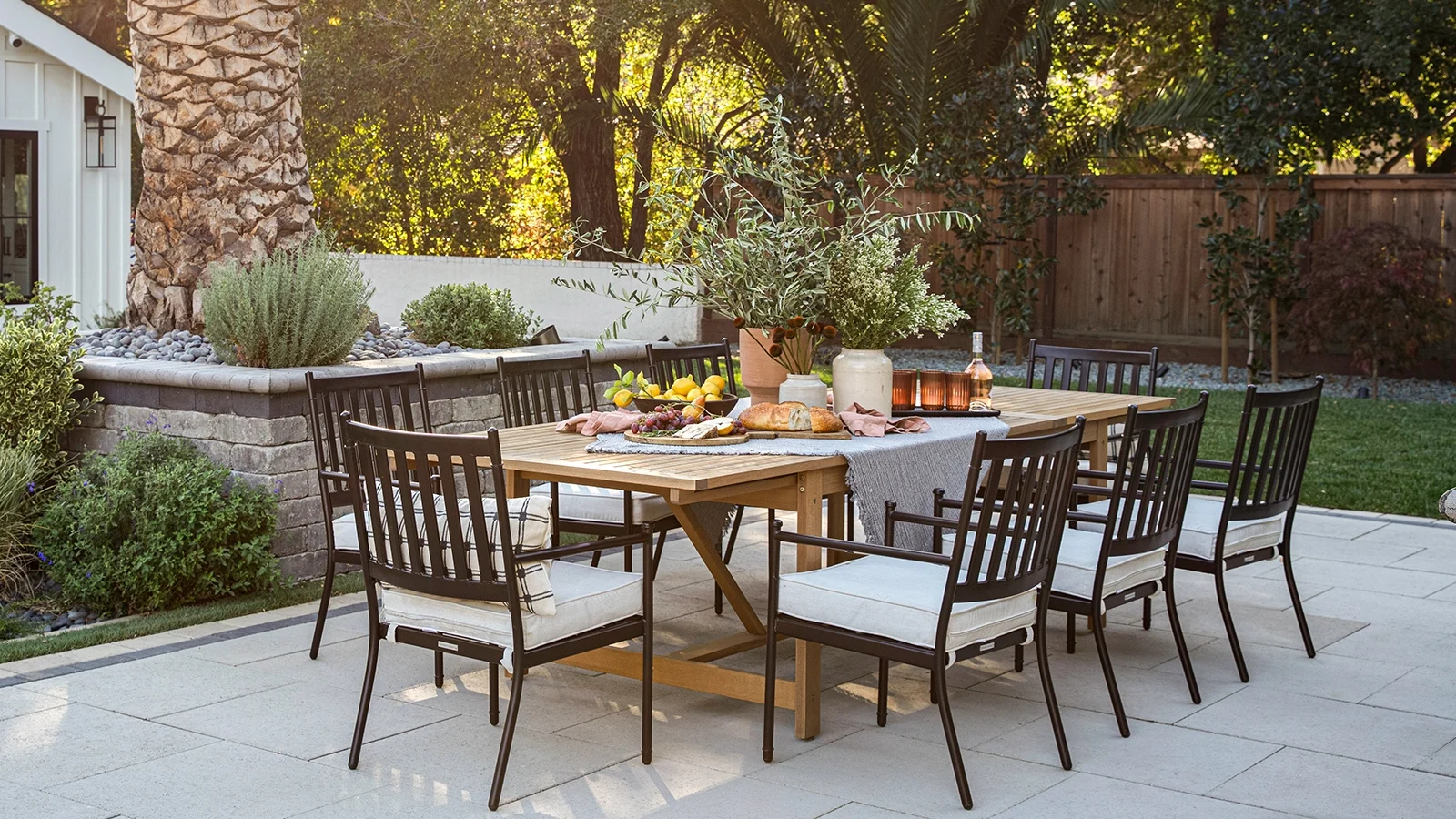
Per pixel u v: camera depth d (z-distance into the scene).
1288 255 10.84
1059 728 3.43
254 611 4.91
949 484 4.05
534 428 4.41
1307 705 3.94
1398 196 10.92
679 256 4.51
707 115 4.67
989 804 3.18
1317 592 5.29
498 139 16.94
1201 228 11.80
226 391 5.30
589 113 15.58
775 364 4.60
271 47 6.26
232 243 6.25
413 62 14.91
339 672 4.19
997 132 12.09
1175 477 3.86
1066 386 5.96
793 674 4.21
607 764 3.42
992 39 13.45
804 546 3.70
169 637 4.55
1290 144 11.77
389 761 3.43
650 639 3.44
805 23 14.51
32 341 5.58
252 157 6.25
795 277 4.34
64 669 4.17
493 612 3.19
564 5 14.77
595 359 6.80
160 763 3.38
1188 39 15.91
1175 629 4.01
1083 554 3.79
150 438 5.28
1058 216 12.41
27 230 9.73
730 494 3.61
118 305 10.18
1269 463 4.76
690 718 3.82
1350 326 10.23
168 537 4.91
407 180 16.84
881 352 4.38
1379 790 3.28
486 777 3.32
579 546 3.24
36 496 5.44
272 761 3.41
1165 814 3.12
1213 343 11.95
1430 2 11.71
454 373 6.03
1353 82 12.35
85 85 9.90
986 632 3.30
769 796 3.21
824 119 13.08
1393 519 6.64
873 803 3.18
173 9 6.12
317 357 5.73
